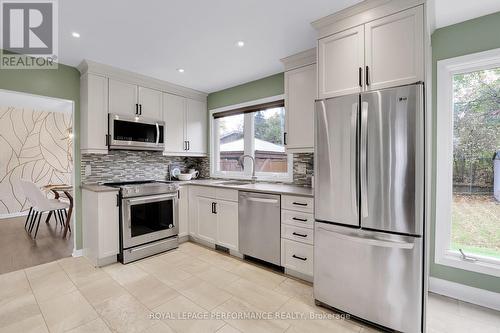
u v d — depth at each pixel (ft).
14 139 17.33
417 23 5.29
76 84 9.86
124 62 9.45
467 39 6.72
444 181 7.14
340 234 6.02
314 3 5.99
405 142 5.27
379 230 5.63
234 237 9.73
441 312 6.30
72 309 6.33
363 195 5.77
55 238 12.25
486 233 6.90
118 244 9.23
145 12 6.30
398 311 5.42
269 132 11.50
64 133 19.61
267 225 8.63
